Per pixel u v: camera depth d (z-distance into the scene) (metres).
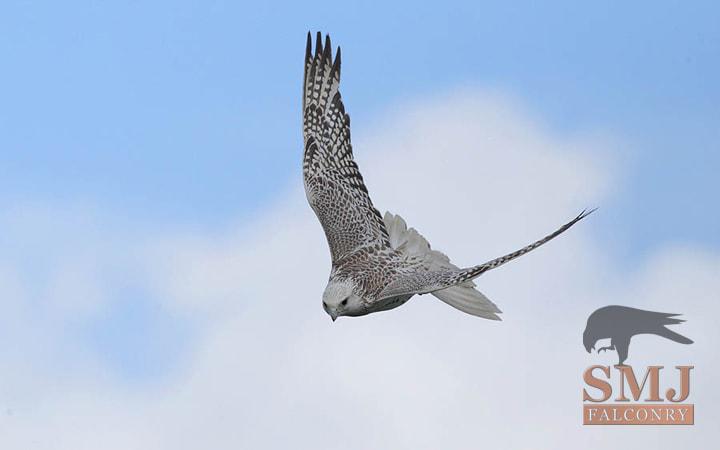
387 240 14.10
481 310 13.88
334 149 14.79
